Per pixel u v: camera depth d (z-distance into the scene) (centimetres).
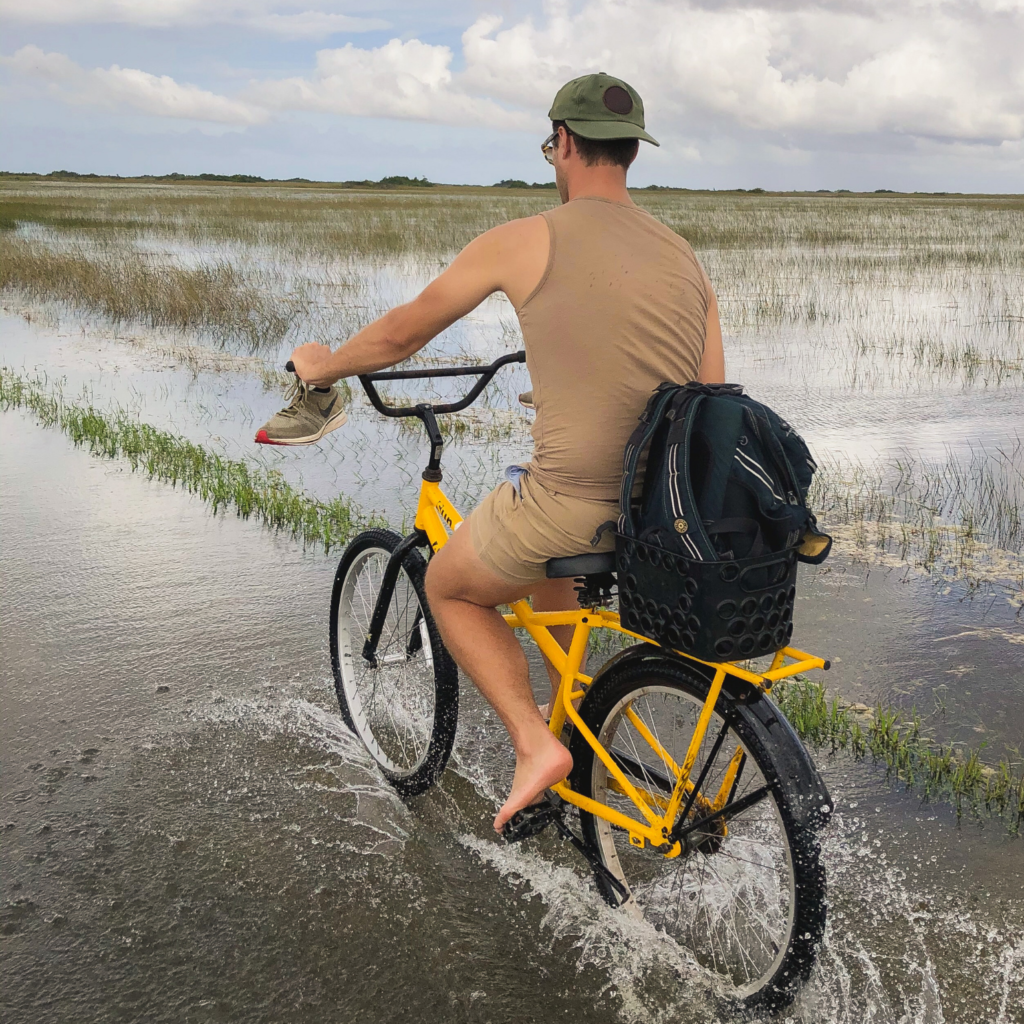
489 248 217
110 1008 221
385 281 1758
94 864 270
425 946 243
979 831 288
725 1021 221
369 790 310
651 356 214
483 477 641
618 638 415
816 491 607
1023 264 2098
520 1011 223
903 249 2497
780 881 258
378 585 346
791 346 1142
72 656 394
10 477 641
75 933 244
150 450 700
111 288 1466
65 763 319
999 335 1221
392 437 759
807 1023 219
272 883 264
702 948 244
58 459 685
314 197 6938
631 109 219
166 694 367
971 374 978
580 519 218
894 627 424
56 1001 222
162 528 548
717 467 188
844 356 1078
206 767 319
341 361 245
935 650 402
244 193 8150
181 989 227
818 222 3816
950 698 364
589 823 259
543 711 299
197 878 265
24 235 2675
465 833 291
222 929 246
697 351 226
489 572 234
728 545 188
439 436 285
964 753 328
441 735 292
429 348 1139
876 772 319
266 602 450
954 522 554
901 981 232
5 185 10244
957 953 240
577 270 211
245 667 389
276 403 864
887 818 294
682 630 195
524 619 260
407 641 348
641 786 250
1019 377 968
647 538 196
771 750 203
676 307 218
